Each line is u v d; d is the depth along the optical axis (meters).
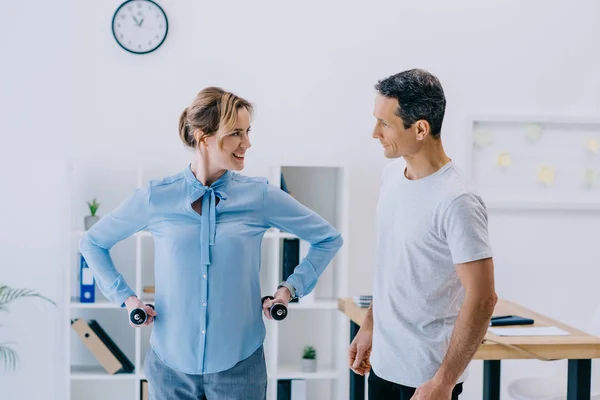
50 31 4.07
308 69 4.17
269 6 4.14
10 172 4.08
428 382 2.14
